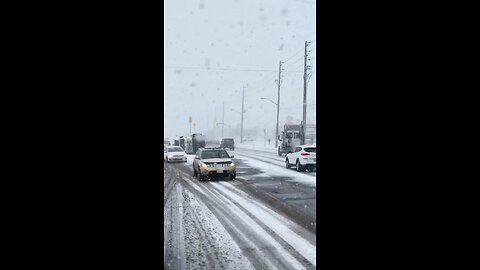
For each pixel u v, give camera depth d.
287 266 4.99
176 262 5.19
